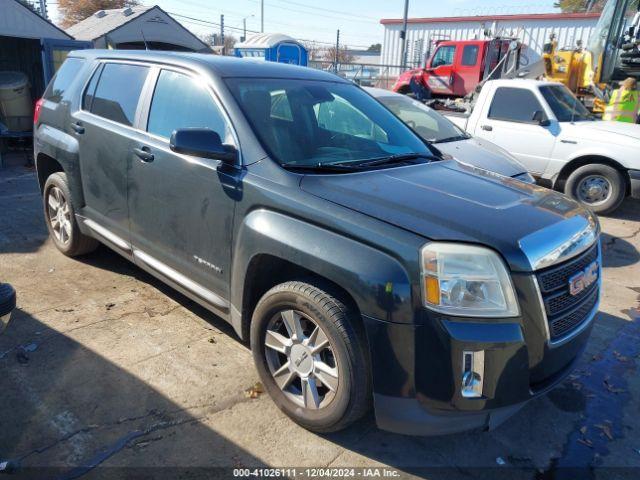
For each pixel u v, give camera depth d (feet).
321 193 9.25
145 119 12.67
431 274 7.81
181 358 11.69
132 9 61.98
